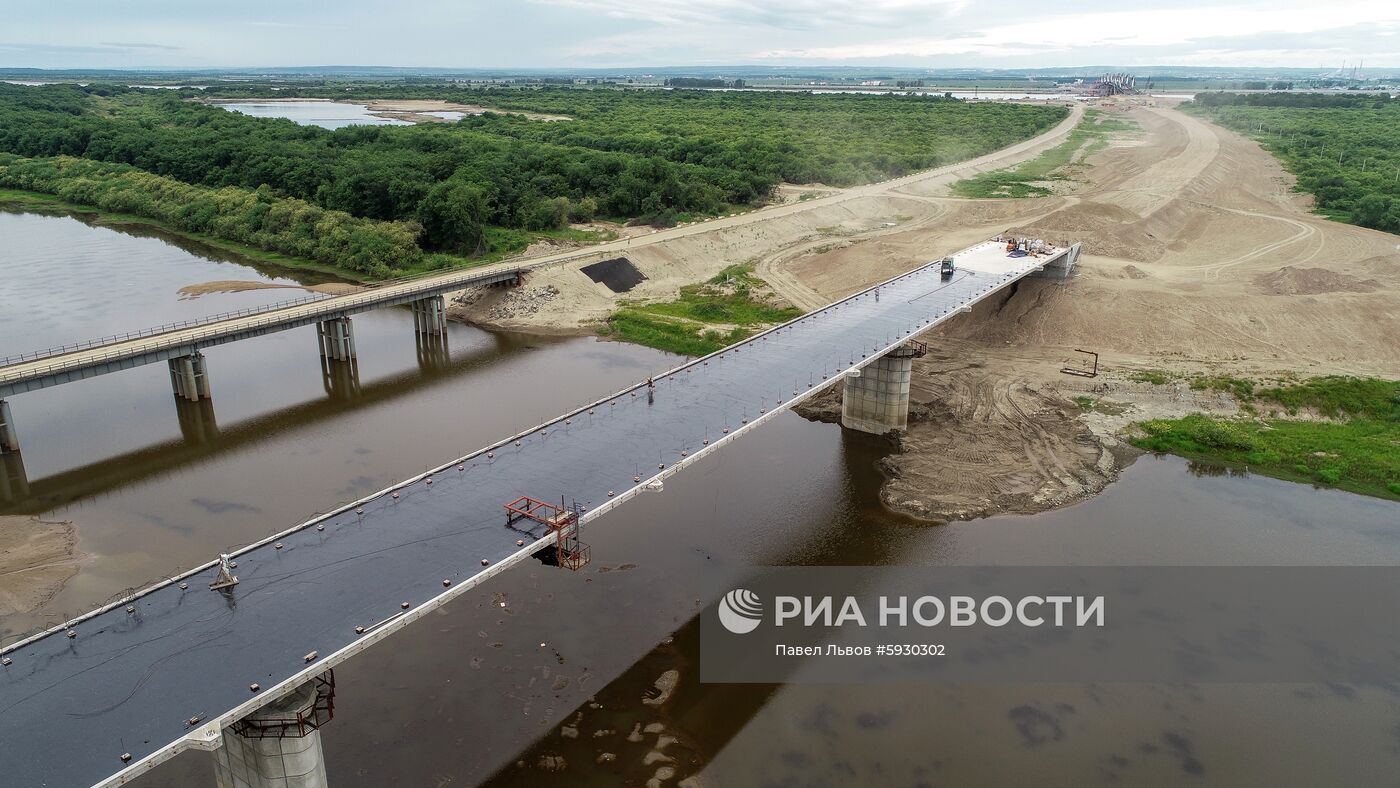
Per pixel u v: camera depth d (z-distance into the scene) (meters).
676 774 37.31
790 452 68.62
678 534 55.81
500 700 41.06
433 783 36.41
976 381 81.00
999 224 132.38
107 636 31.55
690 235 128.38
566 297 107.38
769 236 135.12
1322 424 73.81
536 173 156.38
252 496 60.31
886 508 59.84
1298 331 85.75
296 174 146.88
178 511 58.16
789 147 188.50
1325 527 58.12
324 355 89.69
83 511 58.28
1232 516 59.50
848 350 63.78
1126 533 57.19
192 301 104.94
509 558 36.34
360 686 41.66
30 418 74.38
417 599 33.59
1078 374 81.44
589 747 38.56
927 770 37.84
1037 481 63.84
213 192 150.12
